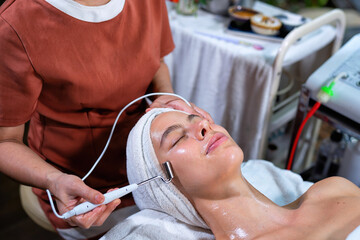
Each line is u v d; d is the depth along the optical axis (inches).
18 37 34.3
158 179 37.0
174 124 37.4
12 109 36.5
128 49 39.9
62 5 34.8
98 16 36.6
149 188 37.8
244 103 58.9
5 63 34.7
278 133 74.2
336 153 60.3
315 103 50.6
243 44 58.6
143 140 38.0
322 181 40.3
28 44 34.7
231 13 63.6
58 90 38.7
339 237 33.8
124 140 45.3
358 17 116.1
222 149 35.2
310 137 71.6
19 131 38.8
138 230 38.7
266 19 61.1
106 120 43.2
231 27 63.2
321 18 55.0
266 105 56.2
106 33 37.9
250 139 60.4
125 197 47.2
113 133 44.4
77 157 44.2
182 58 64.1
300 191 43.9
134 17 39.6
